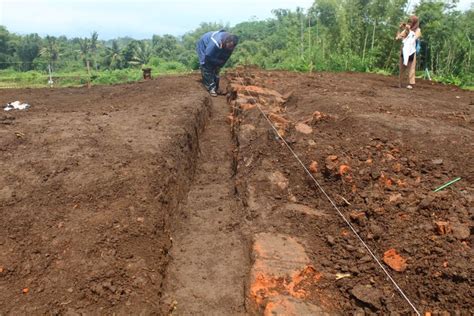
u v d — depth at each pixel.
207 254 4.46
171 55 57.97
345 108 6.80
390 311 3.14
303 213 4.51
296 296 3.45
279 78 11.34
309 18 18.62
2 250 3.61
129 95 9.45
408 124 5.87
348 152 5.32
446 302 3.06
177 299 3.81
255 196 5.00
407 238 3.77
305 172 5.12
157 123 6.57
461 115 6.75
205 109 8.78
